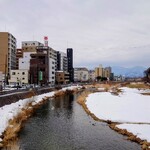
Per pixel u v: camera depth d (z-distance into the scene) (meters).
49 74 164.62
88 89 144.00
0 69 151.25
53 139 35.12
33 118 50.72
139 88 132.75
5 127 37.62
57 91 113.75
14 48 170.00
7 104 59.28
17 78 147.50
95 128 41.44
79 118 50.72
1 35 152.75
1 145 30.98
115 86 155.12
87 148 31.12
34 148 31.17
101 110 57.56
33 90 89.25
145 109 57.25
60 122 46.69
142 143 31.80
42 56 155.38
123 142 33.06
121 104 66.31
